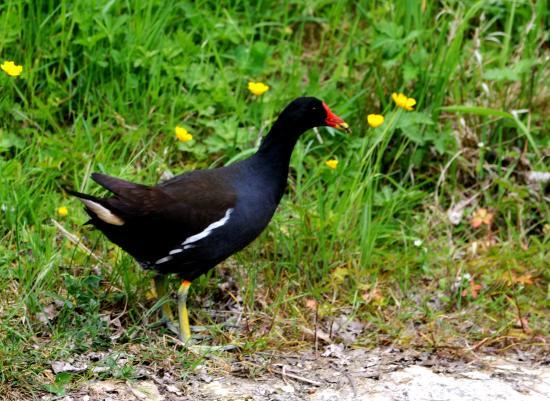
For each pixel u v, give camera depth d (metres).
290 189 11.38
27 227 10.17
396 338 9.55
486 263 10.70
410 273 10.56
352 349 9.36
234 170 9.45
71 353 8.65
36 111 11.28
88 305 9.12
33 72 11.48
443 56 12.11
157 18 12.52
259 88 10.79
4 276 9.49
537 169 11.56
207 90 11.91
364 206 10.70
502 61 12.38
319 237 10.29
